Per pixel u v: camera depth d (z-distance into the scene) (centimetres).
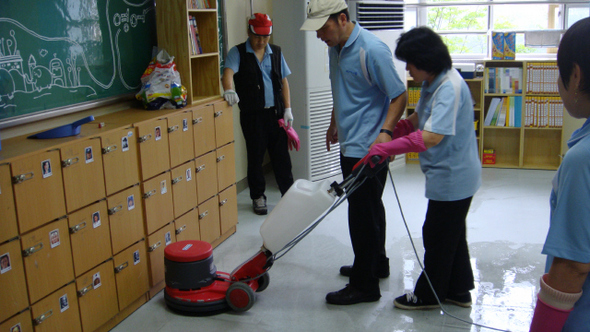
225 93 349
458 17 568
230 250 343
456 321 248
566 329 105
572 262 98
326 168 491
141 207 266
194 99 334
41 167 201
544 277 105
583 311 103
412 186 475
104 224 239
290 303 271
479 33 559
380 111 256
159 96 303
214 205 340
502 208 413
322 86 468
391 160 257
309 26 239
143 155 263
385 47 243
